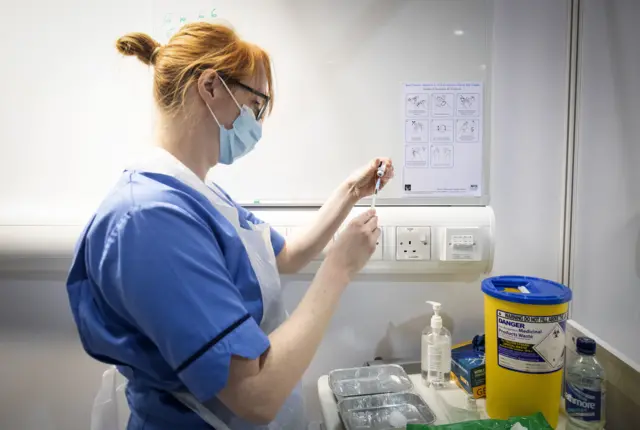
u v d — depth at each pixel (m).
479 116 1.21
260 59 0.80
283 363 0.66
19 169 1.24
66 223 1.20
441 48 1.19
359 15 1.18
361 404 0.99
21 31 1.20
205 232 0.68
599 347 1.03
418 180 1.23
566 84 1.19
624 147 0.96
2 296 1.25
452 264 1.20
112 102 1.22
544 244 1.26
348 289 1.26
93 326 0.71
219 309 0.63
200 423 0.75
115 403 1.03
